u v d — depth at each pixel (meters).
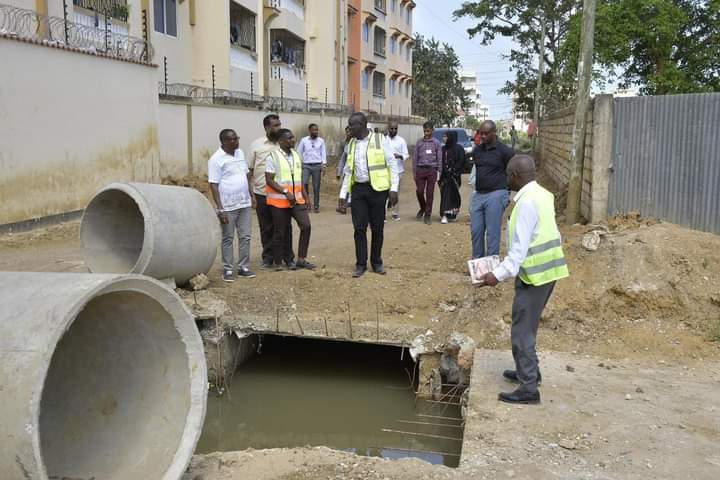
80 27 12.83
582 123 9.98
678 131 8.68
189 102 15.75
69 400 4.39
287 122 22.66
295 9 26.84
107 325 4.28
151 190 7.27
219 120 17.22
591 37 9.82
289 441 6.32
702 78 21.64
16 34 10.21
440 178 13.03
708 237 7.67
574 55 23.14
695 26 21.83
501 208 7.61
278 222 8.41
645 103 8.95
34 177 10.48
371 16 38.09
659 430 4.70
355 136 8.01
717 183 8.35
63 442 4.18
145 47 13.74
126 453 4.07
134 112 13.24
